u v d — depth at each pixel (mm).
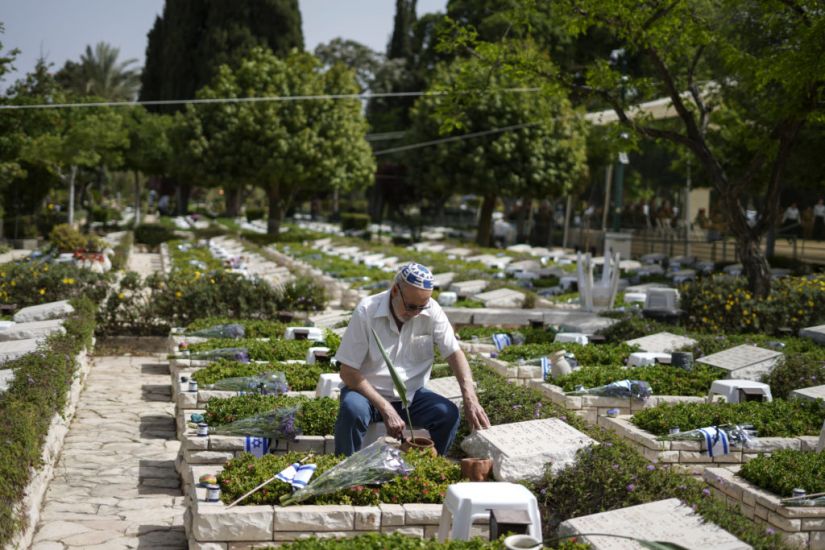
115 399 9930
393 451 5125
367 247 28516
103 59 62812
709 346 10609
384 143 55156
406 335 5660
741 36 16453
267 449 6375
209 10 53062
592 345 10789
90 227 37406
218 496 4855
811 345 11273
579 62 33469
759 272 14242
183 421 7867
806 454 6137
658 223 30656
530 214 39688
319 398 7059
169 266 22094
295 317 13805
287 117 34188
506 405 6805
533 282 21438
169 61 54312
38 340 9586
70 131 32281
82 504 6449
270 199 35656
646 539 4117
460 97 15820
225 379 8266
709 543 4082
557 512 5086
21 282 14133
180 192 56719
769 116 14992
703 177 25469
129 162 42594
